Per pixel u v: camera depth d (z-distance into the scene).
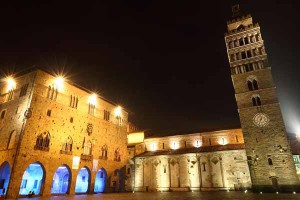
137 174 71.81
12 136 45.97
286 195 37.88
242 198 32.94
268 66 56.12
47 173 46.47
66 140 52.78
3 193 43.12
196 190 61.69
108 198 38.75
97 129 62.94
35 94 47.44
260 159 49.62
